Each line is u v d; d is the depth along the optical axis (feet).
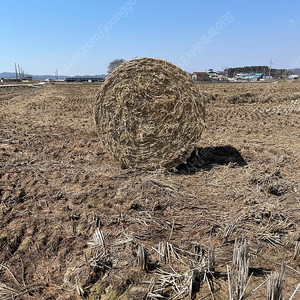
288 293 8.66
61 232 11.96
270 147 22.36
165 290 8.97
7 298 8.79
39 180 16.96
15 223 12.61
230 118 34.47
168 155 17.70
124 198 14.60
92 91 78.84
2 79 195.52
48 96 64.54
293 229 12.00
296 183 16.10
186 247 11.00
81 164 19.60
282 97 54.34
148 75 17.08
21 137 26.61
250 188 15.65
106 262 10.12
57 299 8.78
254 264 10.02
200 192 15.34
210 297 8.69
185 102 16.89
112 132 18.49
